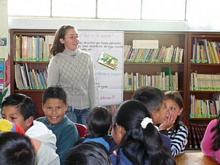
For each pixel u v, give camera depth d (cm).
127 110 151
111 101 438
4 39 415
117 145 158
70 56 312
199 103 460
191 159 206
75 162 104
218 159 213
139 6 458
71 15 452
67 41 308
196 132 458
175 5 459
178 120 237
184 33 447
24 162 93
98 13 455
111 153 155
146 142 145
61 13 452
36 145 151
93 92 329
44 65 458
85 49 432
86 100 324
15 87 438
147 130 146
